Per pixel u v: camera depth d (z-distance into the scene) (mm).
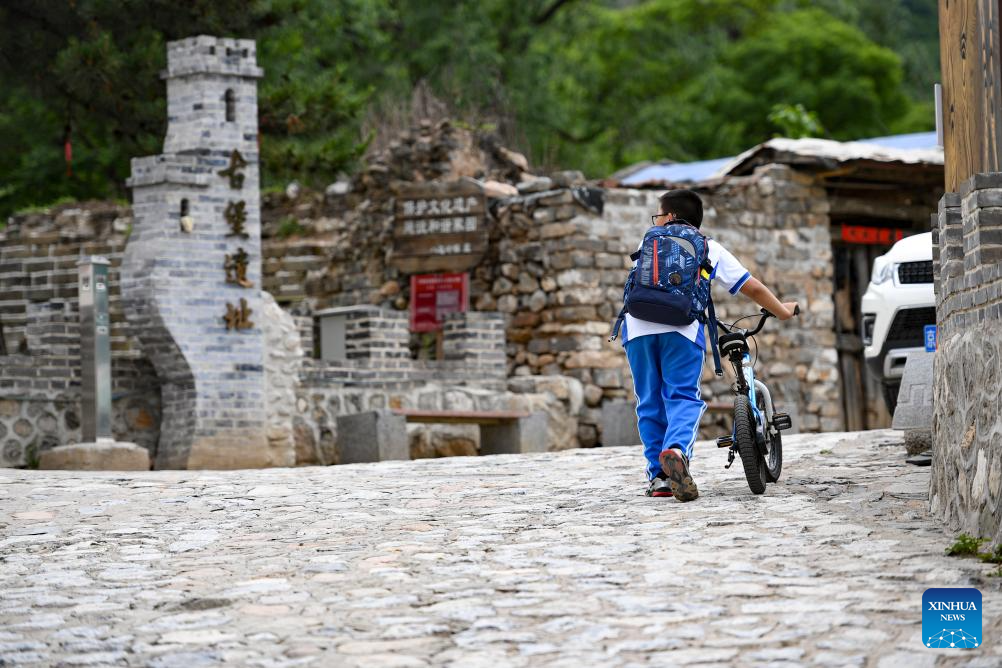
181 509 22938
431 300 50219
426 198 50125
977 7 17875
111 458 36250
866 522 18500
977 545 16125
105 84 47438
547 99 99312
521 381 46469
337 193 57000
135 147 52500
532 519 20172
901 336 30047
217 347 40062
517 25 101812
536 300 48031
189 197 40031
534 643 13078
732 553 16766
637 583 15383
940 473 18984
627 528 18859
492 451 42812
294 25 51031
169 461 39844
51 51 49031
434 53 93250
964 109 18141
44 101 51625
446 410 42875
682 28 124562
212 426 39750
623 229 48219
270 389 41250
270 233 57719
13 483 26547
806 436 31547
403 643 13227
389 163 53719
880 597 14172
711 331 21656
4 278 58219
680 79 123562
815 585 14875
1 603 15742
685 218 21672
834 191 53781
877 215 54594
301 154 51188
